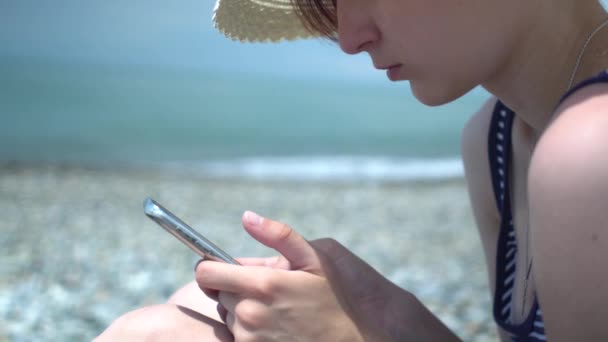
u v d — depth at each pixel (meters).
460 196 12.43
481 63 1.21
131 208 9.91
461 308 4.72
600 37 1.23
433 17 1.18
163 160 19.12
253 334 1.22
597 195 0.91
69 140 23.47
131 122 31.56
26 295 5.02
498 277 1.64
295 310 1.21
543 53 1.23
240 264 1.36
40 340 4.02
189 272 6.02
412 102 57.31
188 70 90.62
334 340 1.22
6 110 31.52
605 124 0.92
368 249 7.29
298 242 1.27
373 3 1.22
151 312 1.34
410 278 5.75
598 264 0.92
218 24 1.91
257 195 12.06
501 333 1.66
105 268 6.08
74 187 11.94
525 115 1.34
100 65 73.62
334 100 54.78
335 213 10.17
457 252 7.15
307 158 21.38
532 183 1.00
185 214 9.63
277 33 1.99
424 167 18.61
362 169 17.88
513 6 1.17
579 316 0.97
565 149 0.95
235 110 41.38
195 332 1.30
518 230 1.59
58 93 40.12
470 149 1.77
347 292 1.29
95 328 4.34
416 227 8.95
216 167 17.48
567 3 1.22
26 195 10.70
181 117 35.53
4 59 65.50
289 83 82.62
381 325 1.58
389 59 1.26
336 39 1.48
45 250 6.80
